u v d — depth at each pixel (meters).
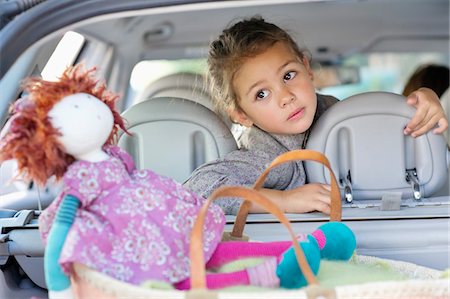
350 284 1.07
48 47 1.77
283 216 1.03
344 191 1.61
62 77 1.12
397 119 1.60
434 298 1.00
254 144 1.70
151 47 3.37
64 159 1.09
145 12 1.44
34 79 1.10
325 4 3.59
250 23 1.72
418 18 4.00
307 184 1.57
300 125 1.64
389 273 1.18
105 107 1.12
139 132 1.79
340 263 1.21
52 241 1.04
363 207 1.53
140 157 1.80
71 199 1.07
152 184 1.12
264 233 1.39
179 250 1.08
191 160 1.79
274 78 1.63
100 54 2.93
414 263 1.41
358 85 4.39
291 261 1.11
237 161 1.66
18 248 1.39
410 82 3.45
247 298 0.94
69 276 1.06
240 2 1.45
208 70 1.85
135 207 1.08
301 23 3.73
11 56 1.22
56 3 1.29
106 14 1.40
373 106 1.60
